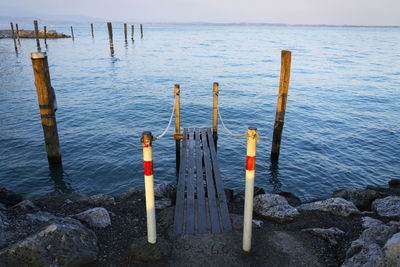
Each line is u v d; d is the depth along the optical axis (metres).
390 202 6.07
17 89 20.61
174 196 7.05
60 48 49.94
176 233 4.89
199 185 6.88
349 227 5.24
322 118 15.89
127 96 19.75
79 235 4.38
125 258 4.33
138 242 4.43
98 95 19.89
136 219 5.47
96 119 15.21
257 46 61.16
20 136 12.55
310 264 4.22
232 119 15.79
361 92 21.80
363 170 10.52
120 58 38.53
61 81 24.14
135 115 16.02
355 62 37.53
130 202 6.27
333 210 5.79
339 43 73.56
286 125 14.78
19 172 9.76
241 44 65.81
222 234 4.84
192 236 4.79
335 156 11.53
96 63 34.12
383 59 40.78
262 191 7.55
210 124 15.08
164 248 4.37
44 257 3.99
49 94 9.09
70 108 16.89
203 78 26.20
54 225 4.32
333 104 18.58
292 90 22.30
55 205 6.27
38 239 4.09
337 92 21.75
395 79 26.70
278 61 38.00
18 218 5.07
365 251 4.03
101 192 8.91
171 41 71.62
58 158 10.03
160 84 23.53
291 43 71.62
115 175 9.86
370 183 9.73
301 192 9.17
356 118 15.94
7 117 14.85
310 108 17.69
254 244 4.60
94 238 4.61
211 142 9.95
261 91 21.81
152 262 4.23
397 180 8.54
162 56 41.03
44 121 9.41
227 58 40.03
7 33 70.06
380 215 5.75
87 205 6.18
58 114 15.82
